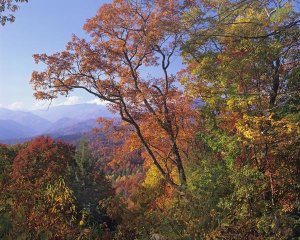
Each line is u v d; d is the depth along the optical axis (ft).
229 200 42.50
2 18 32.30
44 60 64.39
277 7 39.45
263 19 42.19
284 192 43.09
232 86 51.49
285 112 47.98
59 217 43.01
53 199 44.55
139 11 66.64
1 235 34.37
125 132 75.51
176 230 42.68
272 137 40.70
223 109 54.54
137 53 69.05
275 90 51.93
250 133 40.16
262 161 42.75
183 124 71.36
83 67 65.36
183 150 74.02
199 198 43.39
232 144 43.93
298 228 42.29
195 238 41.22
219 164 46.55
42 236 36.55
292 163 42.68
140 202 71.56
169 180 68.33
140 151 80.02
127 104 69.62
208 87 59.52
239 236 40.68
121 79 69.67
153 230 47.65
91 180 85.71
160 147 75.82
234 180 42.22
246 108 50.34
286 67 50.52
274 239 38.42
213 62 53.42
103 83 66.85
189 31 29.37
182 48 30.58
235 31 34.32
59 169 89.10
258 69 50.39
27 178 82.79
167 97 68.59
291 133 40.65
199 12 51.24
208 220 41.83
